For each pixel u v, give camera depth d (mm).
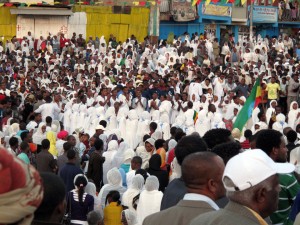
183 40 56250
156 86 37781
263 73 45094
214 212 6574
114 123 34156
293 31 67000
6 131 29469
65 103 37406
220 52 54344
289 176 9422
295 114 34812
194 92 40344
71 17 58906
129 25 59438
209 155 7570
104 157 21438
